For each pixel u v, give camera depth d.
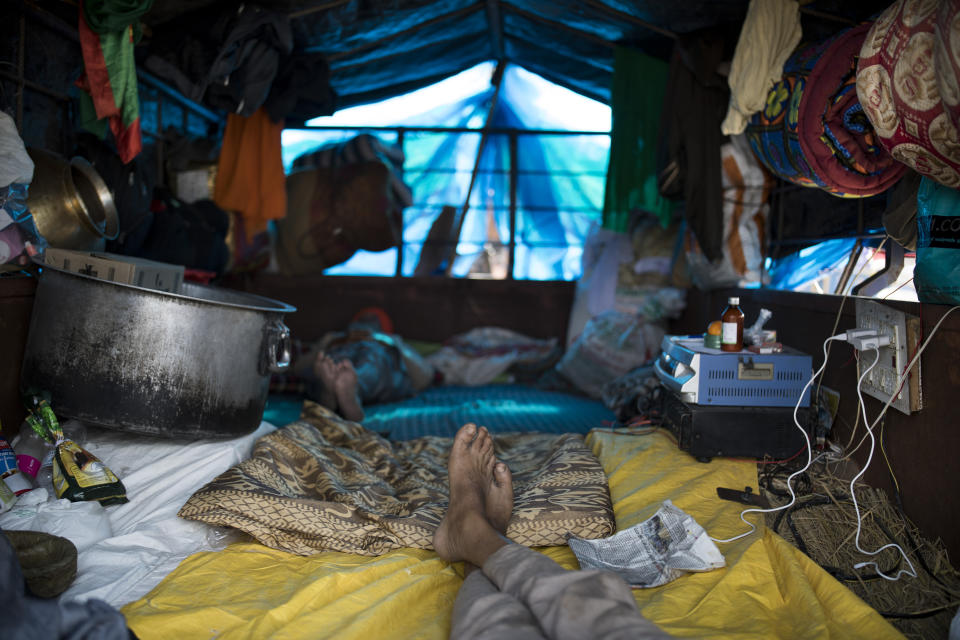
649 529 2.11
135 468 2.55
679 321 5.48
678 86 4.17
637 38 4.61
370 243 5.84
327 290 6.26
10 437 2.64
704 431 2.74
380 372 5.00
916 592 1.92
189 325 2.57
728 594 1.85
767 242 4.16
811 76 2.71
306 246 5.84
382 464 3.07
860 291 3.01
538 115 6.17
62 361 2.49
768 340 2.91
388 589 1.87
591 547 2.09
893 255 2.86
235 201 4.89
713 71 3.98
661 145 4.29
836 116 2.66
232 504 2.20
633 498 2.49
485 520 2.00
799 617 1.70
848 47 2.61
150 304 2.51
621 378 4.91
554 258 6.39
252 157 4.90
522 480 2.80
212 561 2.06
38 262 2.54
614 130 4.81
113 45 3.09
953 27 1.61
